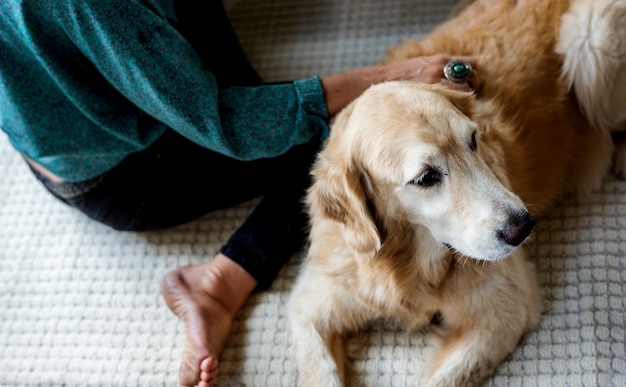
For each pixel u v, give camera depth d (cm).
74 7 155
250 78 228
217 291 203
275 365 196
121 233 230
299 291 198
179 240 226
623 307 187
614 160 218
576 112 211
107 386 201
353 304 190
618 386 175
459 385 177
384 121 157
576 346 183
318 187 171
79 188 202
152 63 166
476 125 161
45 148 175
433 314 190
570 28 200
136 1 164
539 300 191
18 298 222
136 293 217
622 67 198
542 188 204
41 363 208
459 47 202
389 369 191
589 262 197
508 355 185
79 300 219
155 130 189
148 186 207
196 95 174
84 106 170
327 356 185
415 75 192
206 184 210
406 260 176
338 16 269
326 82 191
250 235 207
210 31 221
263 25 274
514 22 205
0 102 169
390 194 161
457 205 154
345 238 173
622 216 205
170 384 197
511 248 151
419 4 265
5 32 161
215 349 195
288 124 186
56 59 163
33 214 239
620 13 192
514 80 197
